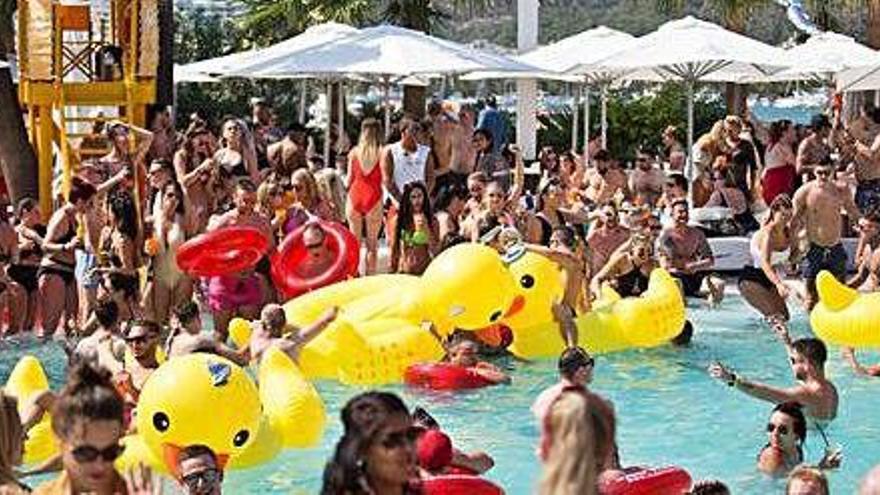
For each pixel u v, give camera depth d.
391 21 42.59
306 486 12.99
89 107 28.92
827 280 18.19
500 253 19.28
